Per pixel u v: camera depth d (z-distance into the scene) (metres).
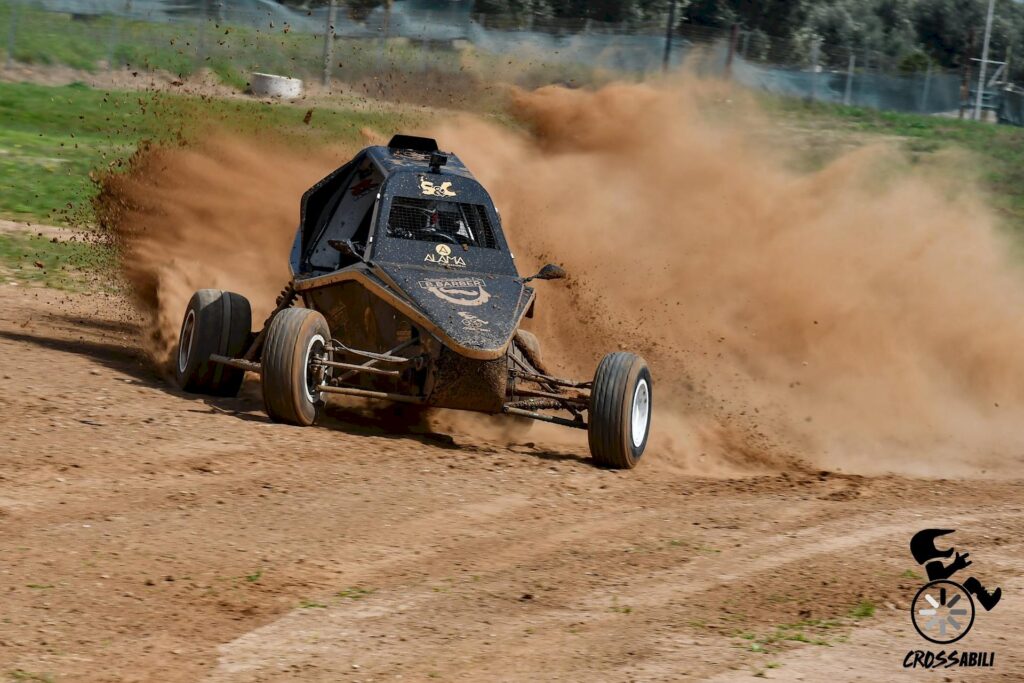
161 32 160.62
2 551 22.02
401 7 171.00
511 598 22.50
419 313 33.34
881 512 31.17
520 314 34.91
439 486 29.30
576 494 30.34
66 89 130.62
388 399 33.38
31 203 77.00
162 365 41.41
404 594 22.16
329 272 37.47
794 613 22.80
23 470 26.52
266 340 33.09
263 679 18.23
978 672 20.50
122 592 20.86
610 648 20.45
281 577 22.25
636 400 34.41
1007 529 30.25
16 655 18.17
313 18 167.62
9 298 51.84
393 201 37.12
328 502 26.78
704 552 26.28
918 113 192.25
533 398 35.41
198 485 26.94
